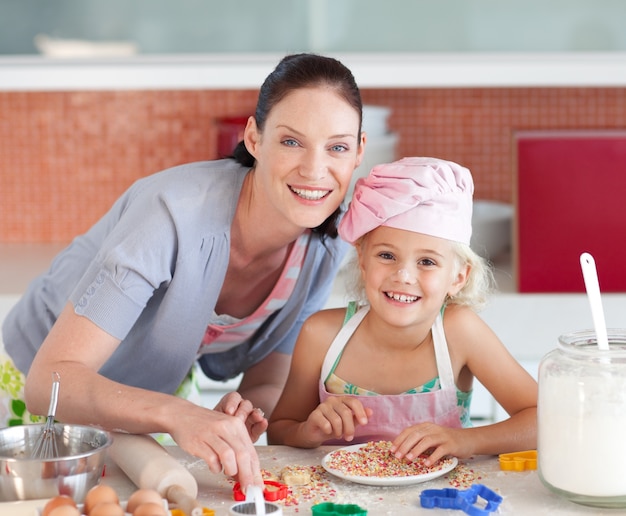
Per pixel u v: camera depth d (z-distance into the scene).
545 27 2.49
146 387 1.71
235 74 2.53
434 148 2.88
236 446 1.26
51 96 2.89
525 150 2.33
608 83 2.50
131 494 1.27
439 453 1.37
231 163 1.63
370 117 2.58
